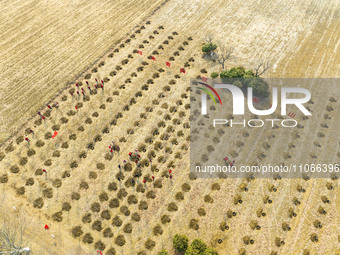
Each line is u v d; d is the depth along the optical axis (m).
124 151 38.41
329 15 61.59
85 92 45.56
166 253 28.67
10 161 36.97
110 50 53.12
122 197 34.03
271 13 62.22
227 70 48.75
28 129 40.41
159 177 35.94
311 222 32.03
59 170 36.22
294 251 29.94
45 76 48.22
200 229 31.61
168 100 44.69
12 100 44.44
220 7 64.00
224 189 34.88
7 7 63.66
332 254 29.67
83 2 65.50
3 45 54.03
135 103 44.22
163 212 32.94
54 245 29.98
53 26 58.50
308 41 54.91
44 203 33.12
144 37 55.94
